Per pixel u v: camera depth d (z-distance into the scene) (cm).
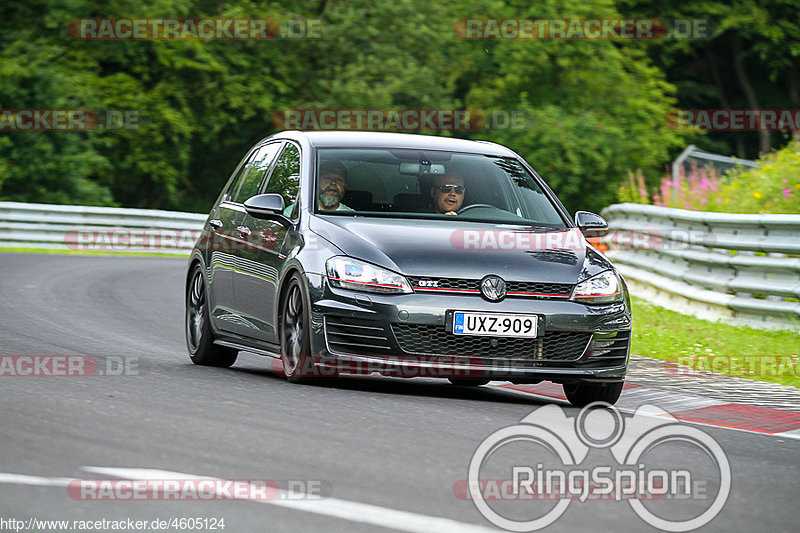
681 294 4759
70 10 12762
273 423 2048
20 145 11838
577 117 14000
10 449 1752
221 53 13800
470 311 2462
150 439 1862
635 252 5625
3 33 12606
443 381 3016
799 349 3631
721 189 6556
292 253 2661
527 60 14425
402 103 13875
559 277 2548
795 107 17675
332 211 2725
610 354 2566
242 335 2950
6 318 3962
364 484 1605
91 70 13288
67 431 1905
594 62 14600
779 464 1930
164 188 14425
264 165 3122
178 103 13575
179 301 5175
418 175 2848
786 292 4056
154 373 2730
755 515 1550
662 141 14588
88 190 12025
